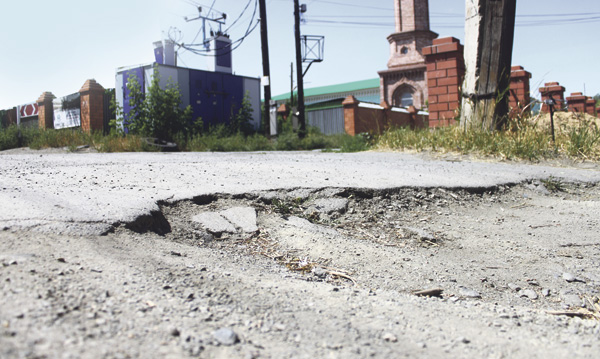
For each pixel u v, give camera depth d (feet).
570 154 21.38
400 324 5.80
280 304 6.02
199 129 51.90
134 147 39.14
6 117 75.46
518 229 12.05
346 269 8.68
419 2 116.78
